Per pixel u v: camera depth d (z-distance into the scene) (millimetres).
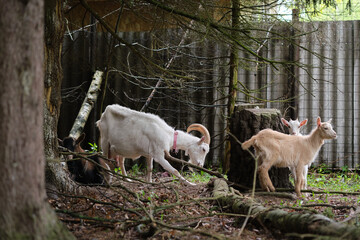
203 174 10070
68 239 3082
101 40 11570
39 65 2865
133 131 7738
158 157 7684
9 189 2746
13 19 2740
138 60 11383
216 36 7367
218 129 11156
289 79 10859
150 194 6527
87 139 11469
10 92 2732
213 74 11148
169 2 7562
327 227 3615
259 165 6801
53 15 5855
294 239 3936
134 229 4391
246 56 10914
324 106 10797
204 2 7406
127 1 7938
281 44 10789
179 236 4191
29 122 2801
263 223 4387
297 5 7973
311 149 6852
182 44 10977
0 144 2729
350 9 10398
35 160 2859
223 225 4656
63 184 5898
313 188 8094
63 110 11594
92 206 4934
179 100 10891
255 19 8727
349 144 10711
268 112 7191
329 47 10688
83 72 11594
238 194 6027
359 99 10656
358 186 8445
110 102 11555
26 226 2803
